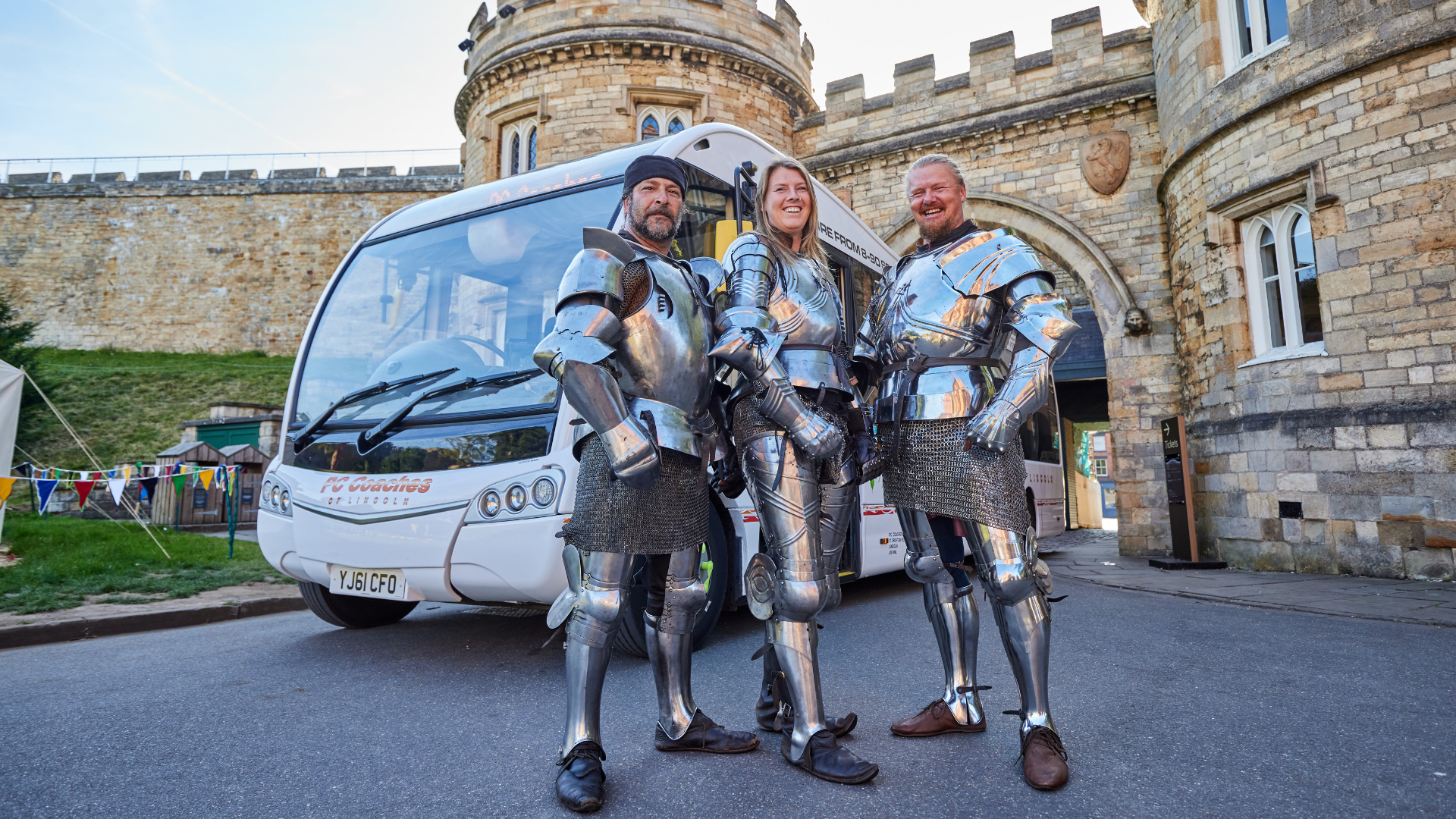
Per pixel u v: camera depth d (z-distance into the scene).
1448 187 7.86
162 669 4.03
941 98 14.44
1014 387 2.27
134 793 2.26
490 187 4.89
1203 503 10.28
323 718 3.07
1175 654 4.08
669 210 2.45
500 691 3.49
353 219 38.03
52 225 39.00
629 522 2.23
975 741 2.64
